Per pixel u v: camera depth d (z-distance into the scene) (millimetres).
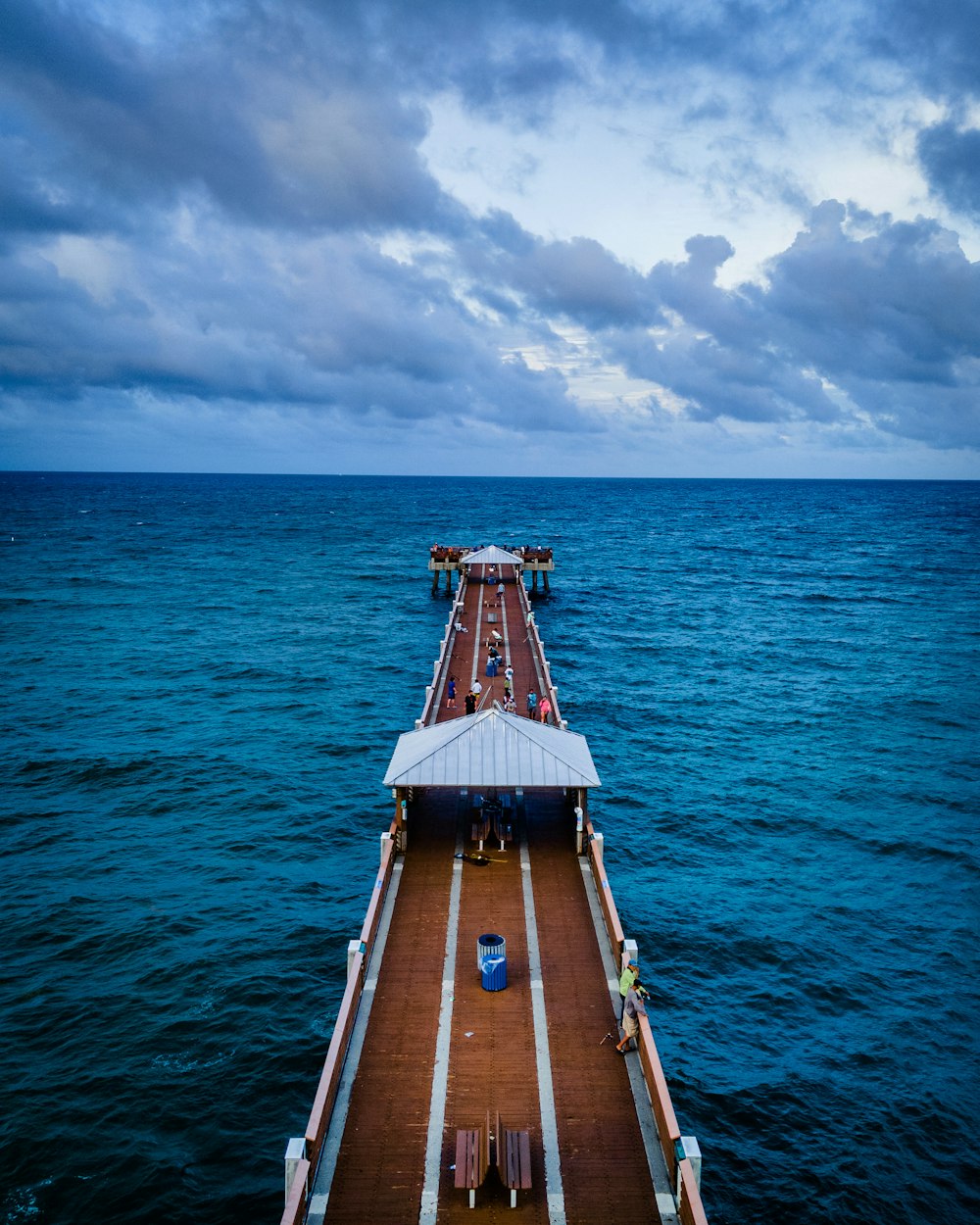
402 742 25875
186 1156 18141
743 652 66688
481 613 59125
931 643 70250
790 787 39281
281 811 35625
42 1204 16891
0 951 25125
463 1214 13094
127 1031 21844
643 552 142250
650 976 24797
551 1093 15547
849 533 184125
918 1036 22641
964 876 31219
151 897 28516
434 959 19328
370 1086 15586
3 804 35656
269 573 108500
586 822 24547
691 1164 12750
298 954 25516
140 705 50312
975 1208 17516
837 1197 17672
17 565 108688
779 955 26078
